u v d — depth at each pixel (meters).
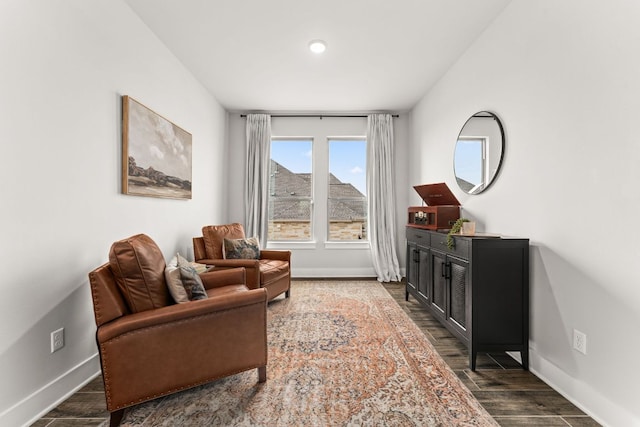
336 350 2.23
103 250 2.01
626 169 1.37
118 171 2.16
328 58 3.06
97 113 1.95
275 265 3.39
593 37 1.53
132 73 2.31
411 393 1.71
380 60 3.10
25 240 1.48
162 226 2.80
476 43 2.71
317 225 4.76
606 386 1.47
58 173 1.66
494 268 1.99
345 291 3.90
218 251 3.42
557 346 1.77
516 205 2.14
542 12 1.89
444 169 3.41
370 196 4.67
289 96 4.07
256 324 1.76
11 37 1.39
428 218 3.06
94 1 1.90
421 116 4.16
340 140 4.84
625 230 1.38
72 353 1.76
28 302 1.50
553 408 1.60
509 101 2.23
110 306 1.48
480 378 1.88
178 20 2.44
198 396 1.67
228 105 4.40
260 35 2.66
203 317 1.61
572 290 1.67
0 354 1.37
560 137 1.75
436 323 2.79
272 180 4.82
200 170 3.68
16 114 1.42
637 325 1.33
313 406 1.58
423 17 2.40
